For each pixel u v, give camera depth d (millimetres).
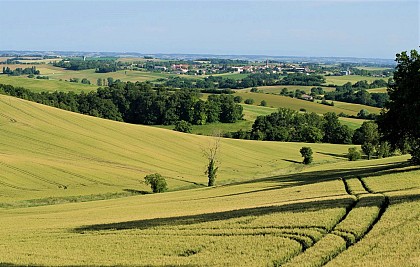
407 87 50719
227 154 109750
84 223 37625
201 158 104062
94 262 22906
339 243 21734
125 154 97812
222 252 22406
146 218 36875
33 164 80688
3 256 25172
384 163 73812
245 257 21109
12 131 97500
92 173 81750
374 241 21281
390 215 25781
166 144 109750
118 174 83750
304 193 44000
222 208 39375
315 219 26859
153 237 27469
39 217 46906
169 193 69125
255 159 108812
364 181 46656
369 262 18469
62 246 27344
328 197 37312
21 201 63906
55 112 114812
